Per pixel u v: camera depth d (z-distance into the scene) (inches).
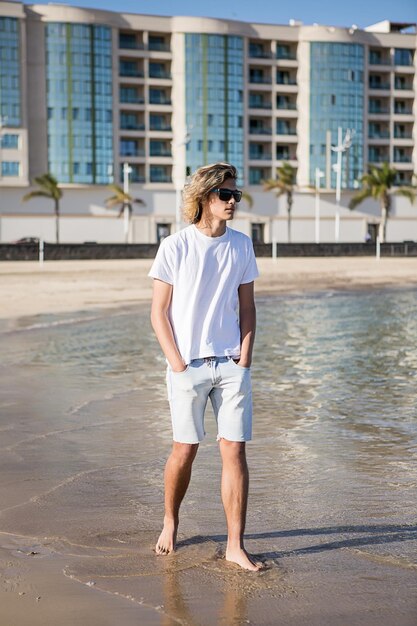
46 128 3363.7
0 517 182.9
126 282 1277.1
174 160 3567.9
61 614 129.6
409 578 145.0
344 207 3767.2
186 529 173.9
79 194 3408.0
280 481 211.5
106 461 234.2
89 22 3368.6
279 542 165.5
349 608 132.1
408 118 3939.5
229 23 3563.0
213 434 271.4
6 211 3302.2
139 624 126.1
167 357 155.0
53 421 291.0
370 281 1423.5
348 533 170.7
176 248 154.6
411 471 221.9
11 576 146.5
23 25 3277.6
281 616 129.3
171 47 3550.7
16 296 1000.9
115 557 156.9
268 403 327.3
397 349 502.9
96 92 3400.6
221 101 3575.3
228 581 144.2
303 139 3740.2
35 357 471.5
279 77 3772.1
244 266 156.8
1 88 3255.4
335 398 338.3
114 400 332.5
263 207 3644.2
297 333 600.1
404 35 3863.2
